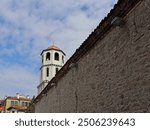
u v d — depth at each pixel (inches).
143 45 187.2
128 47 210.1
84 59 320.5
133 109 193.6
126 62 211.3
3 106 1971.0
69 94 374.0
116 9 225.6
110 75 240.4
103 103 250.4
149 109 173.2
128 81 204.8
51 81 491.8
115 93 226.2
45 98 584.1
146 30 184.7
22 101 1939.0
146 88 178.1
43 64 1616.6
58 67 1600.6
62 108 409.7
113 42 239.9
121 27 223.5
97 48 279.4
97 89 269.3
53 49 1642.5
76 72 349.1
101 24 257.4
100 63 267.4
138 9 198.2
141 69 186.9
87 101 296.5
